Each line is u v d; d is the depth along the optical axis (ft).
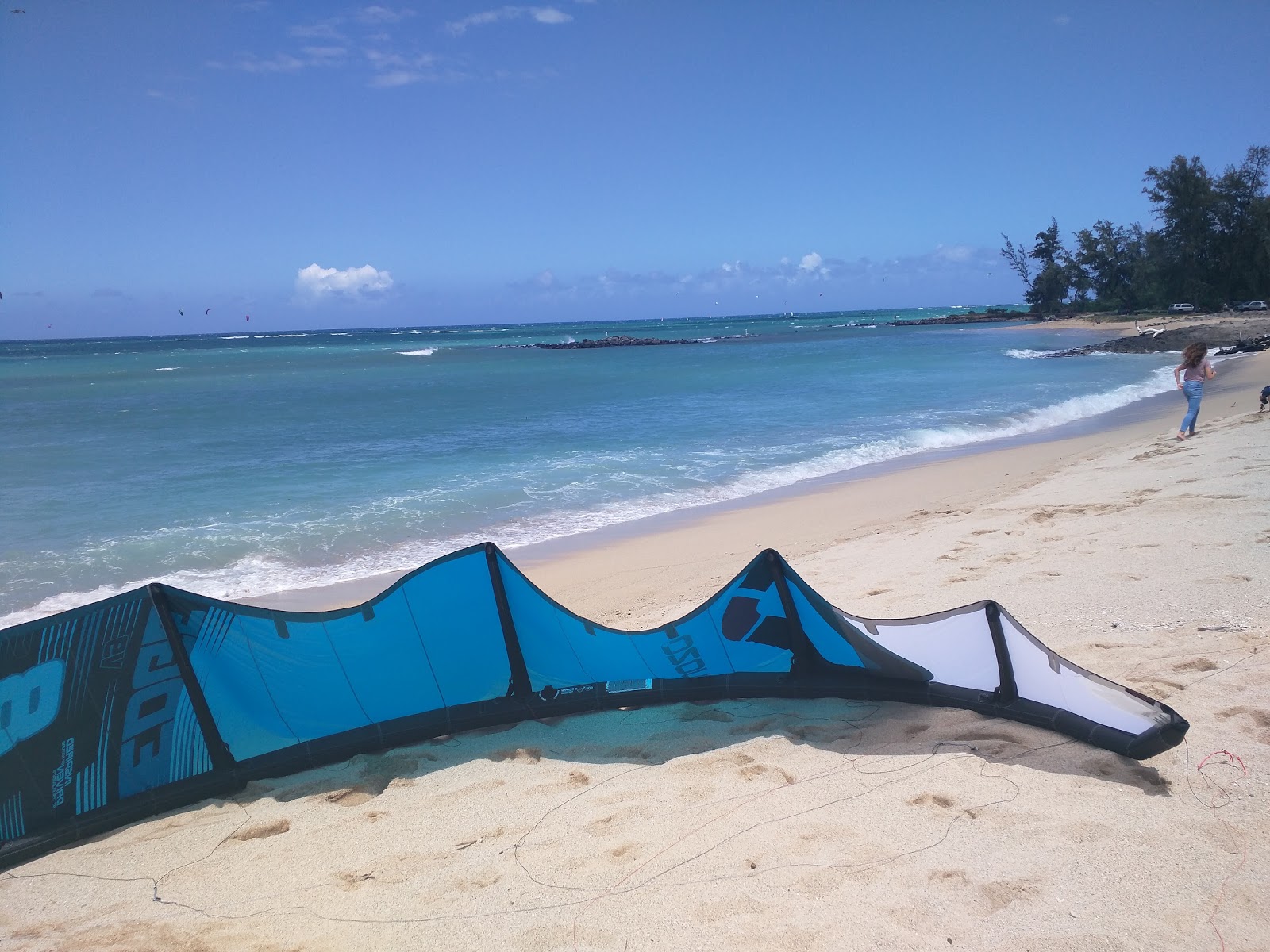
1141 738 11.40
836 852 10.04
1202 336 130.00
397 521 37.01
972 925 8.57
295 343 370.94
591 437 61.21
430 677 14.24
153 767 12.42
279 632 13.42
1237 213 216.74
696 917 9.04
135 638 12.44
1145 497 28.66
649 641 15.10
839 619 14.19
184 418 75.46
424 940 9.07
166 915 9.89
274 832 11.67
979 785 11.35
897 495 39.17
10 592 27.96
